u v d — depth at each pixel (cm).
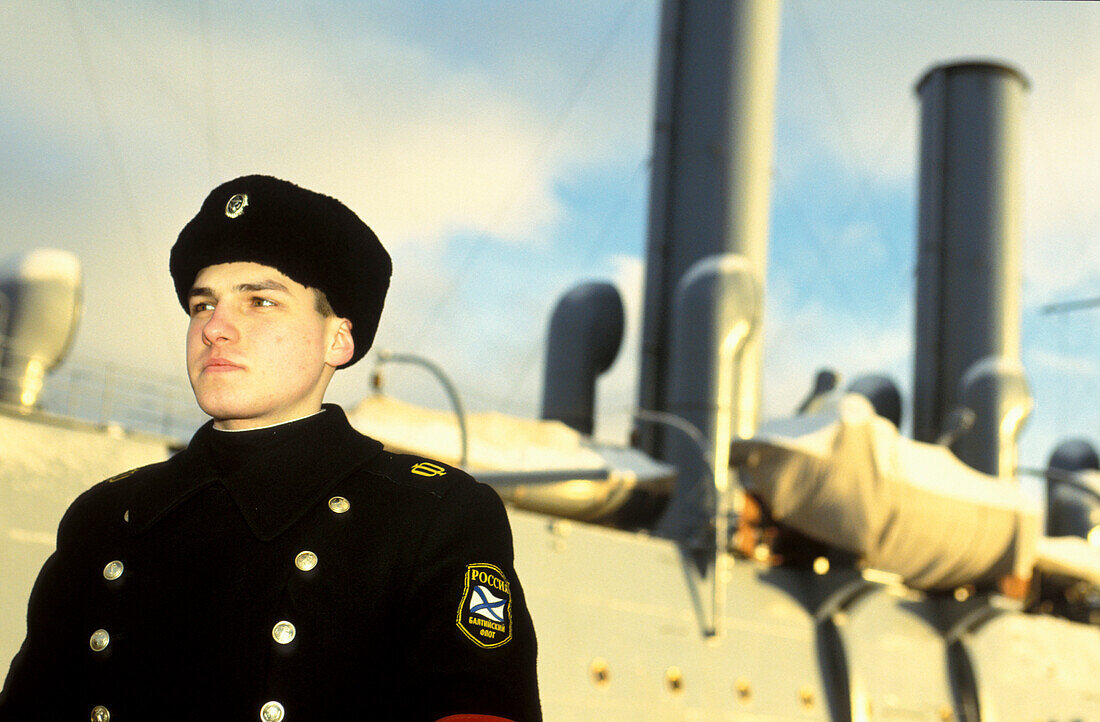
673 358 2955
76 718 182
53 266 1777
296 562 181
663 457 3244
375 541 185
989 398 3862
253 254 199
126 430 1533
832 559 2583
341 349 210
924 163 4666
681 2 3462
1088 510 4191
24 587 1362
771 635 2456
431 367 2067
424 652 179
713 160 3328
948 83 4678
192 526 186
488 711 173
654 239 3366
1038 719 3075
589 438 2562
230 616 178
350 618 180
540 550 2033
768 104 3406
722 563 2328
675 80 3438
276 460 189
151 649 178
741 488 2753
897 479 2534
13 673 195
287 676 175
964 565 2769
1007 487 2831
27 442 1407
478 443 2317
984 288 4441
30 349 1730
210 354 195
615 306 3341
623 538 2197
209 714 173
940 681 2847
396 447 2177
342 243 205
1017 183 4600
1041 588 3562
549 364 3350
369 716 178
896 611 2791
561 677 1991
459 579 184
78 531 196
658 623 2206
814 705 2494
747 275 2972
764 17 3428
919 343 4500
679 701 2189
